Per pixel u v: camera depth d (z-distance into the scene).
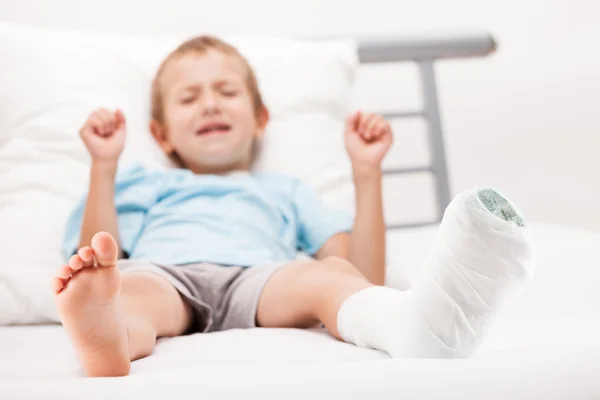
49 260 1.26
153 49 1.60
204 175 1.39
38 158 1.38
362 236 1.25
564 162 2.24
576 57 2.25
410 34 1.92
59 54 1.50
